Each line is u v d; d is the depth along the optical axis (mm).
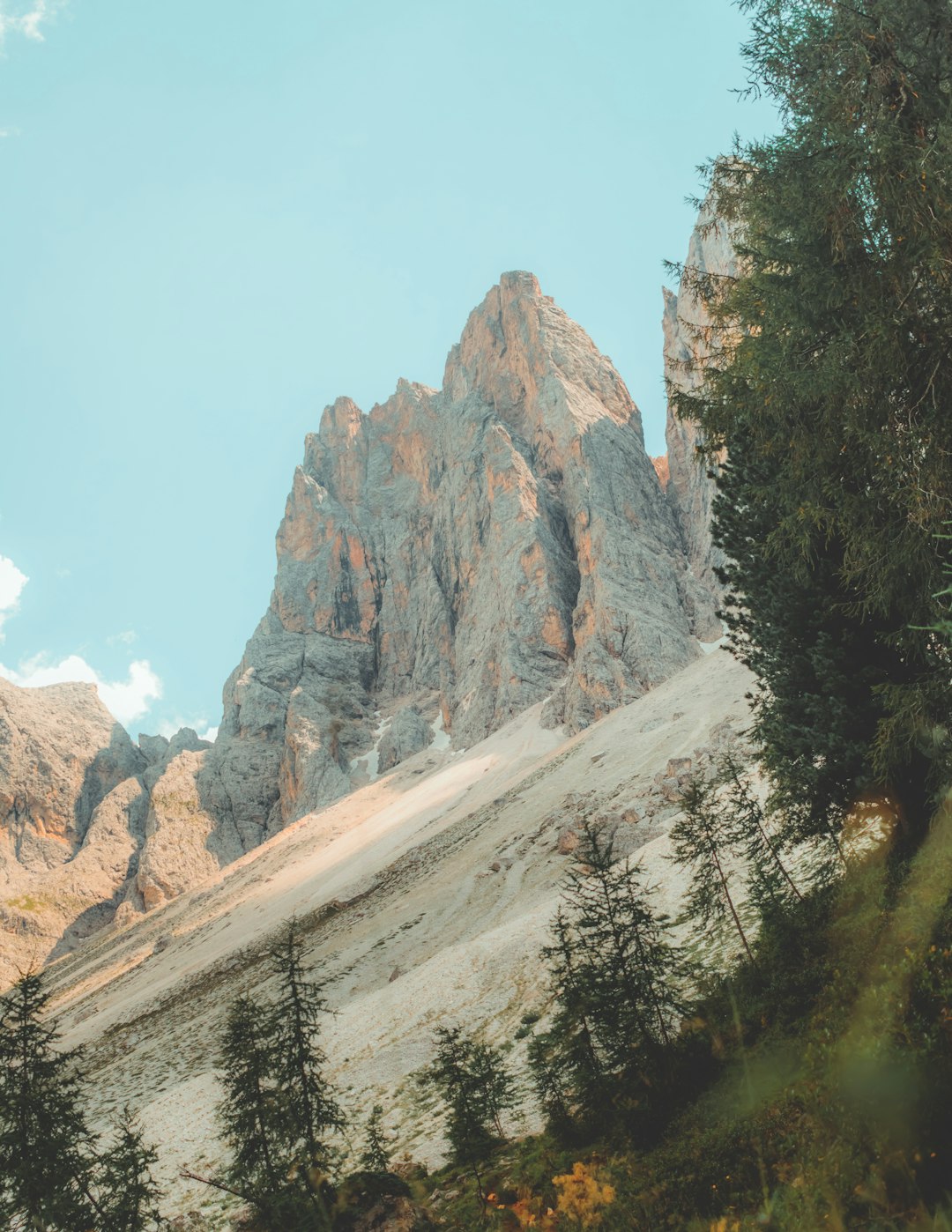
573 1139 25031
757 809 33750
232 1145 30359
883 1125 6621
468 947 60906
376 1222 20719
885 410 12508
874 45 11797
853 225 12055
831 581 22500
